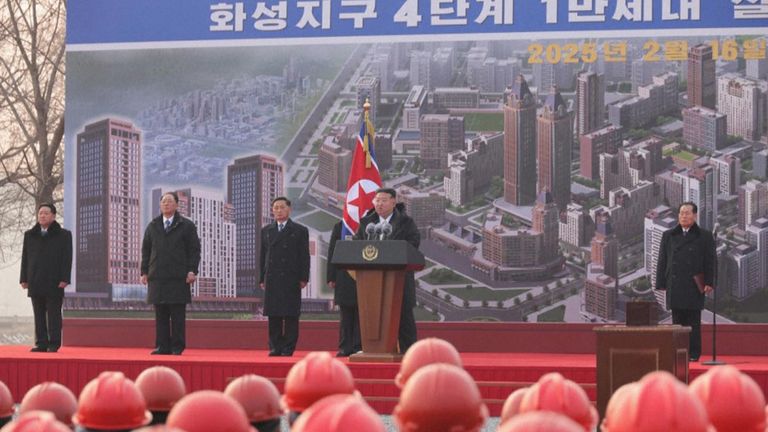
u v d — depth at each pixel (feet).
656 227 52.01
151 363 37.22
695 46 51.83
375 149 54.08
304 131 54.85
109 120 56.13
